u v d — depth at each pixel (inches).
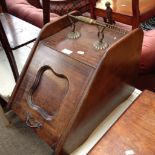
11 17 51.9
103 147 25.2
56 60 30.3
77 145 29.5
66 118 26.9
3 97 40.0
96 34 33.1
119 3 67.7
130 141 25.4
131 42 29.6
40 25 56.7
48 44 32.3
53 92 29.6
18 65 43.5
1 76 43.8
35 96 31.3
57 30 34.5
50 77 30.5
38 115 29.8
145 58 43.7
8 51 39.3
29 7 66.1
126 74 32.4
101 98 28.9
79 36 33.2
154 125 26.6
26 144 38.3
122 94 34.0
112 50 26.4
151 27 75.6
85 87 26.4
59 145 26.4
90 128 30.4
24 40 41.6
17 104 32.5
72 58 29.1
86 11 80.2
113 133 26.4
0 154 38.2
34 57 32.5
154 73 47.0
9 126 40.6
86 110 27.0
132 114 28.0
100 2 69.4
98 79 26.4
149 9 64.1
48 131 28.1
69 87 27.7
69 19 34.9
